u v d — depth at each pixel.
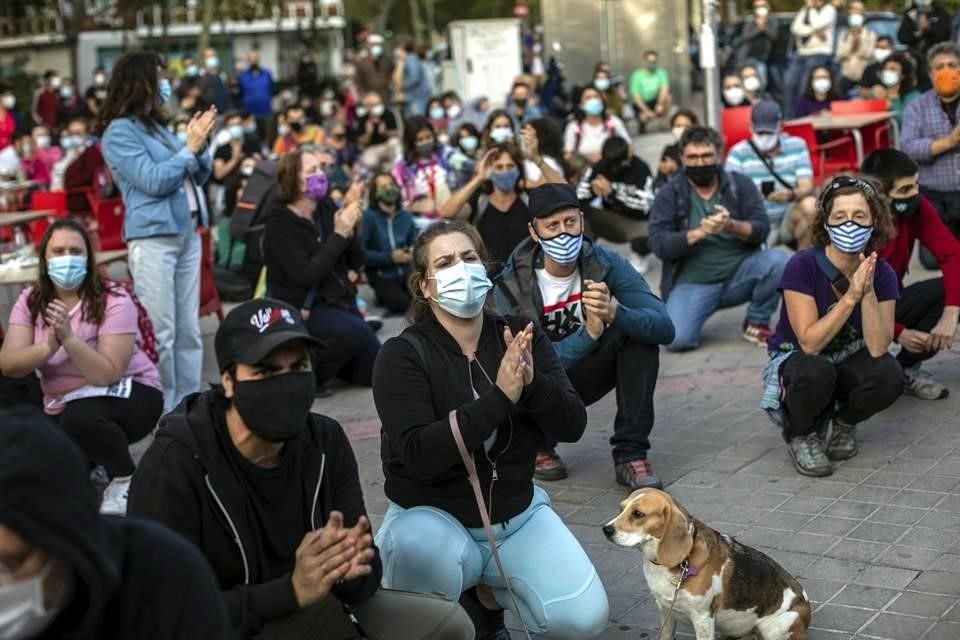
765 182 9.70
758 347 8.00
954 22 14.84
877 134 12.31
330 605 3.38
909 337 6.20
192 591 2.41
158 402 6.03
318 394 7.94
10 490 1.96
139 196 7.00
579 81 24.70
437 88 27.28
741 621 3.83
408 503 3.98
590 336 5.32
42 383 5.89
